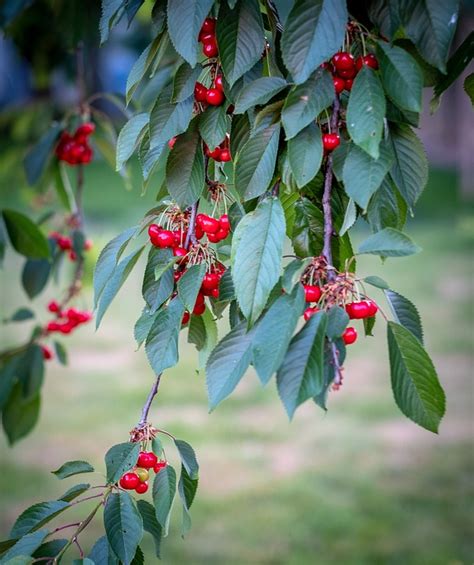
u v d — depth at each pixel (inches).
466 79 59.3
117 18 58.8
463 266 281.6
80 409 175.9
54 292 263.6
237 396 182.1
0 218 83.0
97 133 94.7
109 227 337.7
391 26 54.8
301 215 58.0
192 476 56.1
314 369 49.9
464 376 186.4
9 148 113.9
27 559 54.1
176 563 119.4
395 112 55.4
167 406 176.7
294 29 53.2
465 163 387.9
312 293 52.1
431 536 123.9
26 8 97.1
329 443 156.9
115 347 219.1
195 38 54.7
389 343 52.1
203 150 59.0
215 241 58.6
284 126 53.6
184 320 58.4
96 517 133.6
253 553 121.1
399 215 59.2
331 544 122.8
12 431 94.5
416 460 149.0
